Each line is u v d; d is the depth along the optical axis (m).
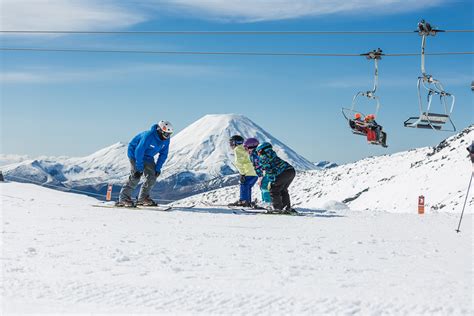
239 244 8.21
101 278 5.72
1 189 17.25
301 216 13.17
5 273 5.87
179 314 4.46
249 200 15.43
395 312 4.52
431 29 14.46
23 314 4.43
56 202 15.09
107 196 16.58
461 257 7.26
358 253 7.53
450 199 88.62
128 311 4.54
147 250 7.49
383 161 144.88
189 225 10.74
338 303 4.78
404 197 107.25
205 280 5.68
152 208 14.27
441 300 4.88
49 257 6.84
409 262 6.85
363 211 15.03
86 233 9.16
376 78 15.47
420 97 14.42
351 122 15.60
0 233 8.86
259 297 4.98
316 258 7.04
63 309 4.57
